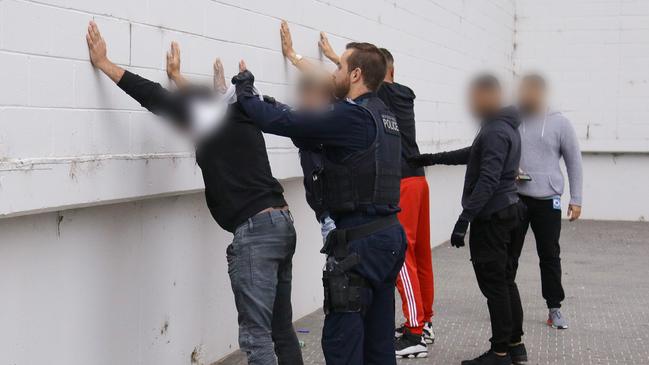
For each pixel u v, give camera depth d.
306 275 6.77
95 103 4.00
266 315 4.23
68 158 3.80
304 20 6.18
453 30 10.69
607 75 14.38
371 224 3.99
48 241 3.88
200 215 5.22
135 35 4.30
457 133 11.00
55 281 3.94
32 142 3.59
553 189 6.55
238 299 4.25
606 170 14.45
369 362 4.20
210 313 5.38
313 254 6.88
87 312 4.17
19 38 3.51
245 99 4.10
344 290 3.94
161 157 4.53
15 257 3.68
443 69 10.24
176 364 5.00
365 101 4.14
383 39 7.96
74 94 3.85
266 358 4.21
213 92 4.46
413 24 8.96
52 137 3.71
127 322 4.50
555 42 14.64
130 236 4.51
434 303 7.66
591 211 14.55
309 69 5.35
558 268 6.72
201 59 4.89
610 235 12.65
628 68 14.31
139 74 4.34
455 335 6.47
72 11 3.83
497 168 5.13
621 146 14.28
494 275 5.32
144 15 4.37
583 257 10.62
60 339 3.98
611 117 14.35
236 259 4.21
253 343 4.21
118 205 4.40
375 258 3.98
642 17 14.23
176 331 5.00
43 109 3.65
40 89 3.64
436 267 9.55
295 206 6.52
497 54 13.49
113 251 4.36
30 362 3.79
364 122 3.97
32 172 3.57
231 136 4.20
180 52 4.70
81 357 4.14
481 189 5.12
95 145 4.00
